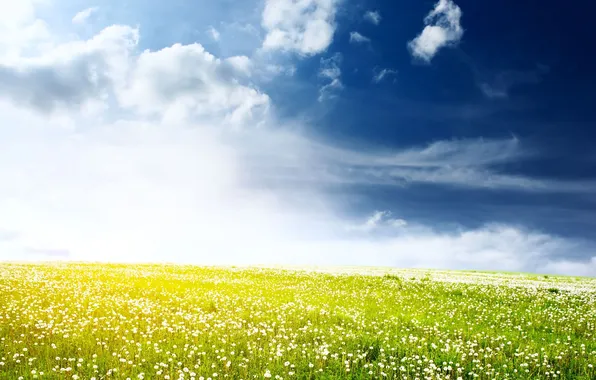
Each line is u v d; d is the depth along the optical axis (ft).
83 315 46.98
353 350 37.14
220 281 86.38
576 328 50.11
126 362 31.78
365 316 52.37
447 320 52.44
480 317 54.60
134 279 83.20
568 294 80.48
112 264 136.46
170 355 34.14
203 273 107.65
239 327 43.88
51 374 28.81
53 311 47.37
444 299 71.46
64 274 88.69
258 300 59.88
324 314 52.39
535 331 48.70
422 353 36.60
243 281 88.84
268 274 110.83
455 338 43.24
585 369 33.50
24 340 36.19
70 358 30.91
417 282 98.17
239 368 31.78
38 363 31.01
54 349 34.17
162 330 41.34
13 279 73.87
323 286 85.15
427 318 52.60
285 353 35.99
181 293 65.82
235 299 60.95
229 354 35.09
